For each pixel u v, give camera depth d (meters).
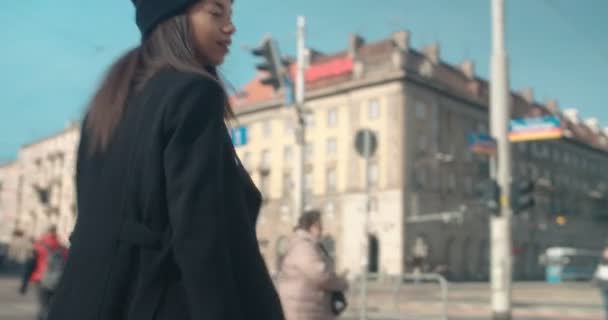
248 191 1.26
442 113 57.72
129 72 1.28
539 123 15.48
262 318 1.13
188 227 1.04
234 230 1.14
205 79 1.18
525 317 17.47
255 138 63.88
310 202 58.22
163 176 1.11
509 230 13.98
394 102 53.81
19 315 12.73
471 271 59.09
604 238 83.94
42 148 84.25
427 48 62.91
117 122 1.23
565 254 59.44
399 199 52.25
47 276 9.01
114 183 1.17
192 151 1.09
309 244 4.84
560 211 39.44
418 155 54.31
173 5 1.29
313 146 58.97
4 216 91.06
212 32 1.33
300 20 17.27
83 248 1.17
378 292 11.95
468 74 65.56
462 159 59.44
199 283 1.03
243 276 1.14
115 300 1.10
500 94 14.52
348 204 55.56
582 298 28.25
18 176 90.06
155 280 1.08
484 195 14.14
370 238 54.59
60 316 1.14
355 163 55.50
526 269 69.00
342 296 4.92
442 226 56.03
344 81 58.12
